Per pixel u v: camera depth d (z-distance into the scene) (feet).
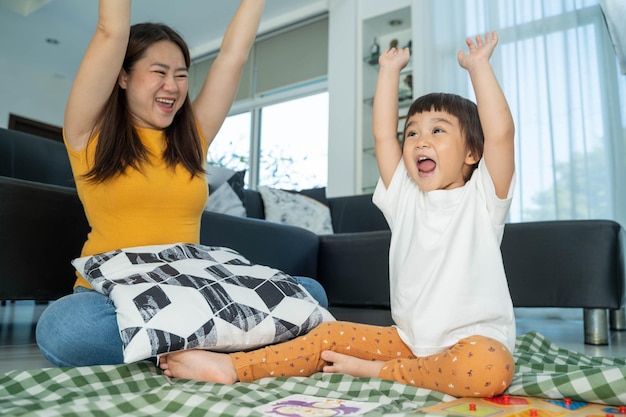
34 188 5.13
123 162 4.13
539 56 12.20
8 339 6.42
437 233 3.64
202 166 4.69
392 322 7.57
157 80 4.22
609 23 9.62
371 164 15.14
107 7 3.84
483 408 2.69
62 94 22.04
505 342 3.36
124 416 2.35
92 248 4.25
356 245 7.94
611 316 9.42
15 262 4.99
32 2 16.85
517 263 7.05
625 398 2.65
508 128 3.59
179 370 3.33
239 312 3.56
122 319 3.27
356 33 15.53
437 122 3.83
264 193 11.94
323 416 2.41
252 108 18.51
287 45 17.67
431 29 13.67
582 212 11.24
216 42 19.07
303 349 3.55
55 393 2.83
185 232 4.45
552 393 2.86
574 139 11.47
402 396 2.97
